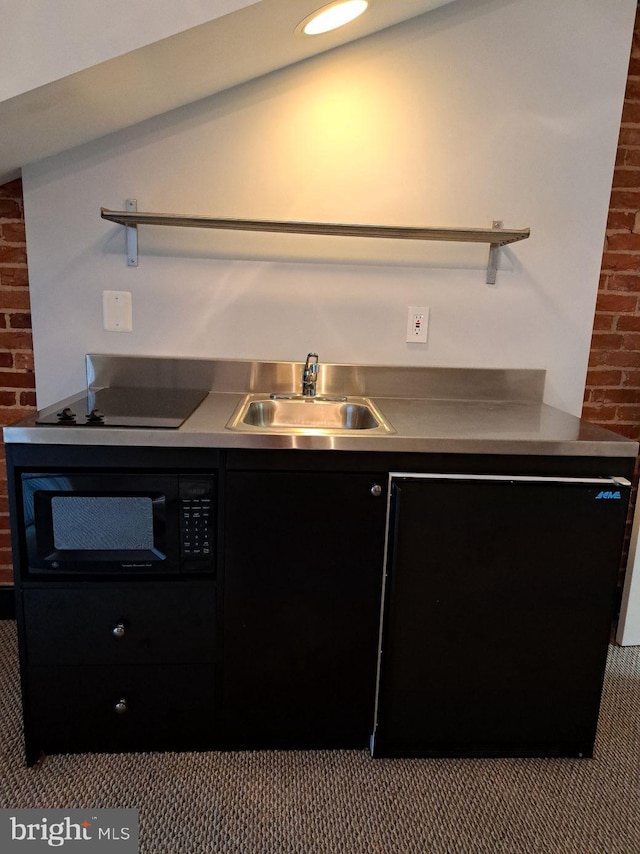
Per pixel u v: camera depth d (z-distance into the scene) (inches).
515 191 70.4
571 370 75.3
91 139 64.7
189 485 51.4
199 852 47.4
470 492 51.9
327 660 56.2
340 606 55.0
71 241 67.9
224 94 65.5
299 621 55.1
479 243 71.2
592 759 59.3
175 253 69.2
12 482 50.3
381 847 48.4
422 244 70.8
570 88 68.2
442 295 72.3
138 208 67.6
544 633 55.7
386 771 56.5
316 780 55.0
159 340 71.2
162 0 45.9
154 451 50.9
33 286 68.7
